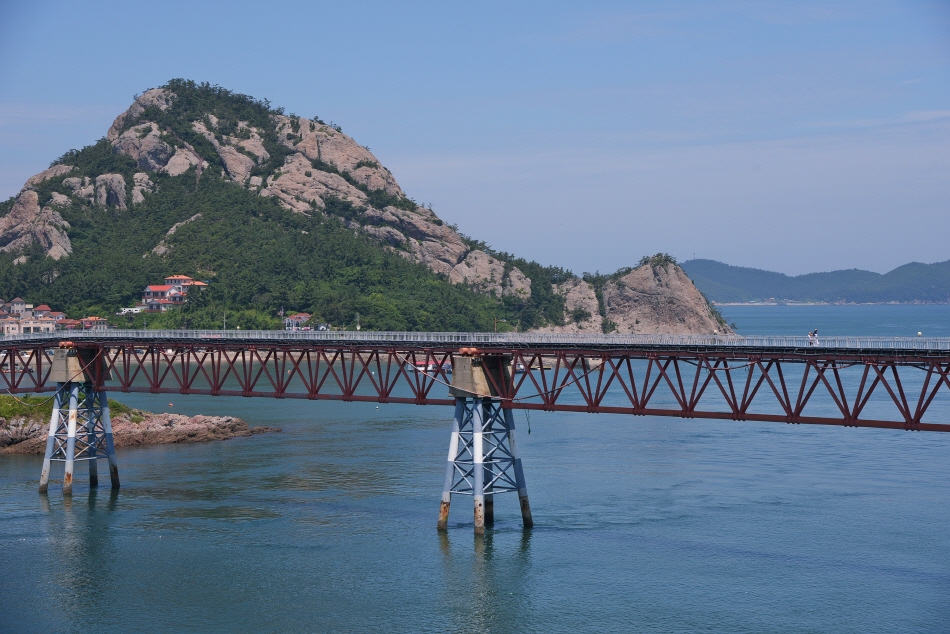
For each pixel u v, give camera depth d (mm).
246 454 116062
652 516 84125
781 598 64938
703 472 101750
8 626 61844
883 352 63781
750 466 104688
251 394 87750
